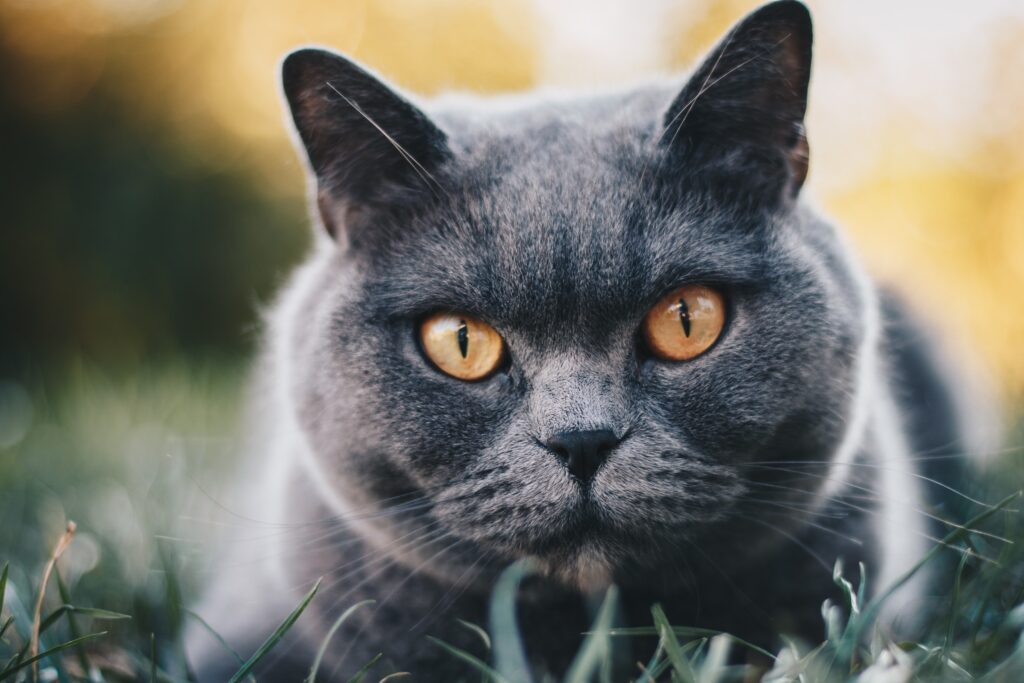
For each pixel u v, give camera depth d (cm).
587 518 26
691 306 26
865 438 30
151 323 94
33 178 92
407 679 28
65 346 92
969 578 30
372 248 29
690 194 27
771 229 28
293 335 31
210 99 99
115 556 36
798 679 23
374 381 27
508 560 27
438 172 28
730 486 26
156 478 41
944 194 100
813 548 28
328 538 29
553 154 28
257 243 97
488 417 26
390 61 103
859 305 29
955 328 43
